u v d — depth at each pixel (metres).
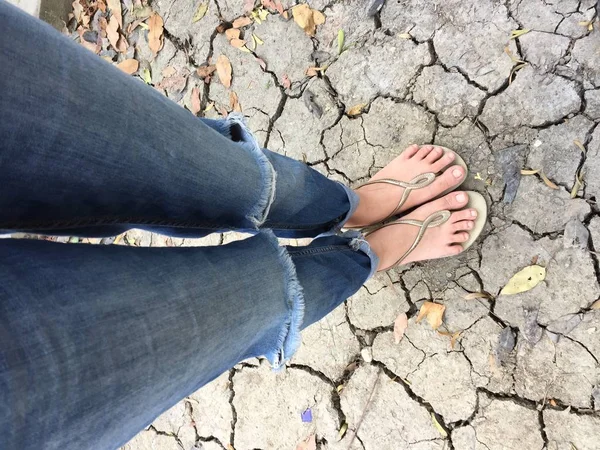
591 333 1.17
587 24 1.20
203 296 0.67
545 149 1.23
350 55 1.50
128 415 0.57
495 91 1.30
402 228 1.29
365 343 1.44
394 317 1.41
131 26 1.91
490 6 1.31
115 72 0.64
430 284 1.36
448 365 1.33
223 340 0.70
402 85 1.42
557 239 1.21
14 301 0.47
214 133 0.81
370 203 1.30
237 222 0.92
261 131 1.63
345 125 1.50
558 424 1.19
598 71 1.18
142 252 0.65
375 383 1.42
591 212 1.18
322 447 1.48
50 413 0.47
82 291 0.53
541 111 1.24
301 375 1.53
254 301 0.77
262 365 1.60
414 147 1.35
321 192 1.06
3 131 0.52
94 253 0.59
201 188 0.78
